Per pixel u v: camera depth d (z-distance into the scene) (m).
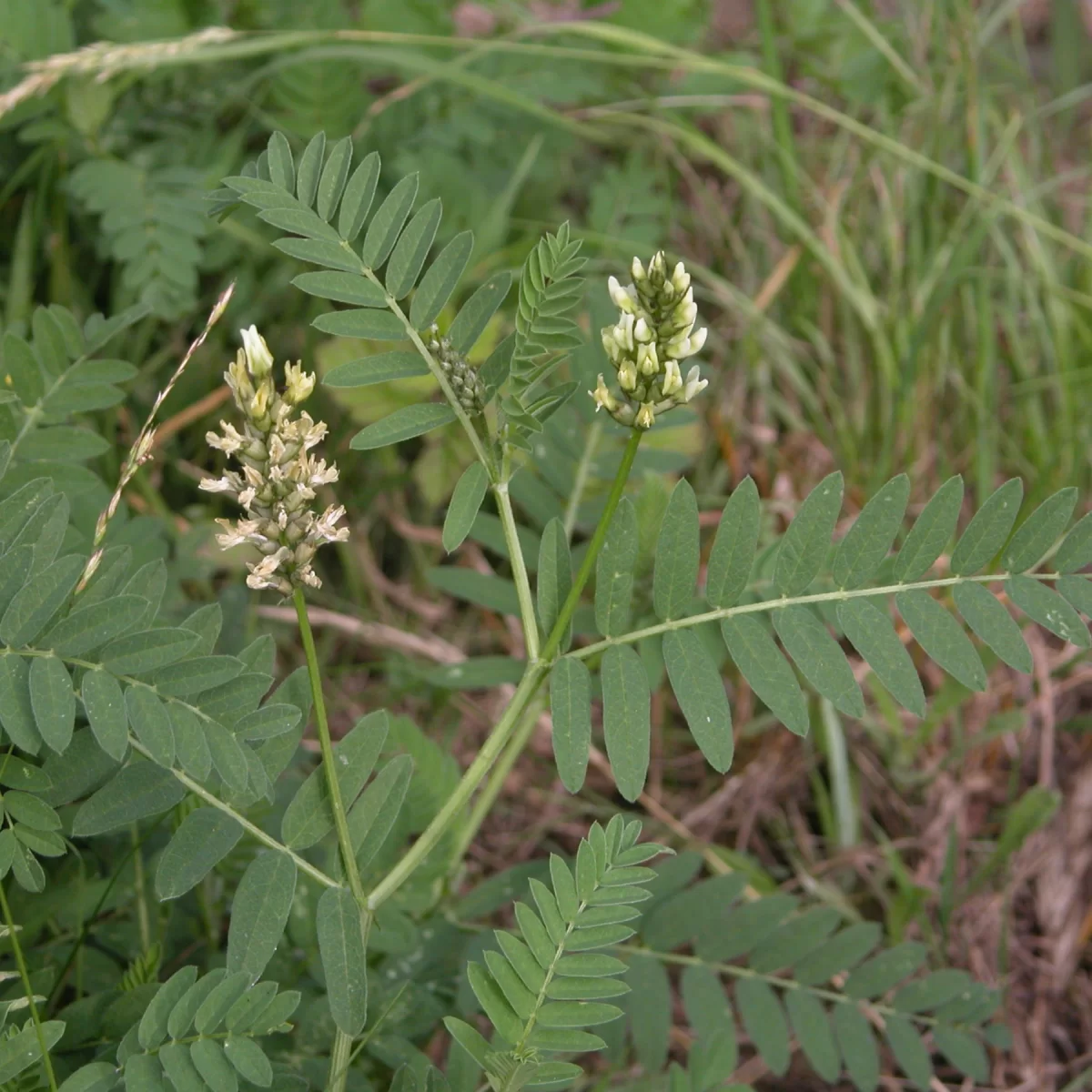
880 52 1.01
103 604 0.52
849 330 0.92
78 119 0.78
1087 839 0.76
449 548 0.54
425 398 0.80
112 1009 0.56
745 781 0.79
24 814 0.53
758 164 1.02
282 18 0.89
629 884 0.53
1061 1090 0.73
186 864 0.53
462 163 0.90
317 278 0.55
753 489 0.55
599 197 0.93
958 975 0.65
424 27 0.91
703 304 0.96
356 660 0.83
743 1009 0.64
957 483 0.55
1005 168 1.00
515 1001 0.52
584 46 0.98
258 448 0.51
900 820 0.79
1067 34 1.10
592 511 0.70
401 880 0.54
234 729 0.52
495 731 0.55
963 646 0.55
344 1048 0.54
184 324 0.84
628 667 0.54
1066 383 0.88
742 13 1.11
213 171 0.81
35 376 0.62
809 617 0.55
